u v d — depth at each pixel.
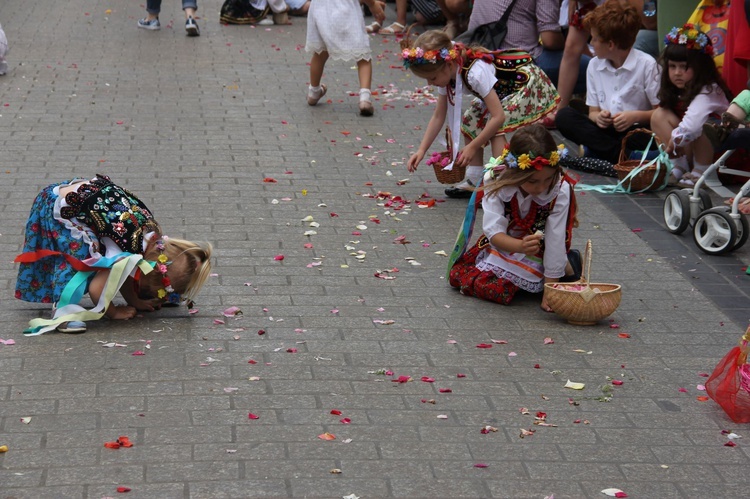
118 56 12.09
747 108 6.67
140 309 5.34
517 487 3.76
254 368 4.68
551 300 5.33
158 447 3.93
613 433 4.23
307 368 4.71
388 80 11.52
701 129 7.68
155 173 7.90
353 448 3.99
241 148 8.71
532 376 4.74
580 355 5.00
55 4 15.41
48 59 11.74
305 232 6.69
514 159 5.29
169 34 13.54
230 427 4.11
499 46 10.52
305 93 10.78
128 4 15.65
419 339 5.10
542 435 4.17
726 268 6.38
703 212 6.65
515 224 5.59
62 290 5.00
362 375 4.66
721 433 4.27
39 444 3.92
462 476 3.82
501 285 5.59
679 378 4.79
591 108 8.74
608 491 3.74
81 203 5.00
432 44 6.88
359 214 7.13
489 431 4.18
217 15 15.02
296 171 8.12
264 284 5.77
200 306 5.44
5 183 7.45
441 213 7.24
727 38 7.89
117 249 5.04
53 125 9.14
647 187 7.84
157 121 9.45
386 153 8.76
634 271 6.27
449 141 7.49
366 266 6.14
